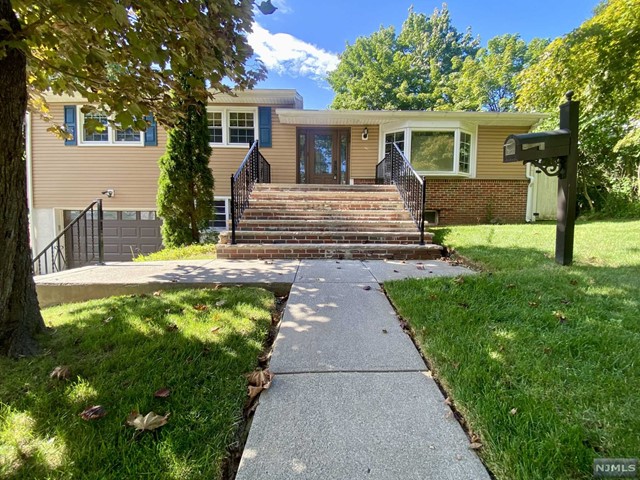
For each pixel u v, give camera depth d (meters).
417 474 1.25
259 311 2.87
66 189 9.93
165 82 3.25
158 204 7.59
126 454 1.32
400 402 1.68
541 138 3.62
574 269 3.63
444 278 3.54
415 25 24.86
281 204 6.80
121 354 2.10
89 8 2.05
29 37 2.16
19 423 1.49
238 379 1.86
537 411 1.50
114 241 10.19
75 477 1.22
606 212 9.75
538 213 10.43
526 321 2.43
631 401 1.55
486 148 9.98
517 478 1.20
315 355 2.15
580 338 2.13
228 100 9.83
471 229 6.84
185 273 4.23
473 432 1.45
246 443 1.41
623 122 8.74
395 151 7.91
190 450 1.35
